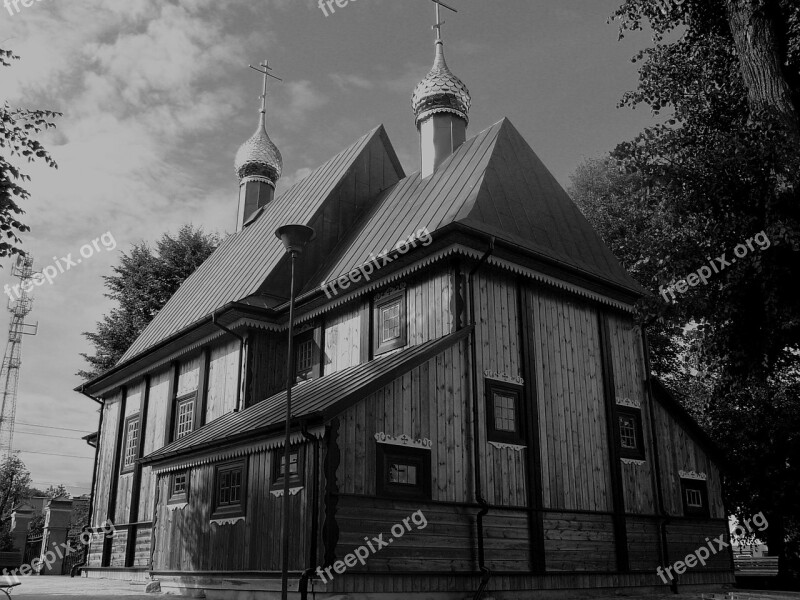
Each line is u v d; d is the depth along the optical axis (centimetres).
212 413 1683
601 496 1403
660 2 1545
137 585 1603
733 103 1525
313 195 1923
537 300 1424
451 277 1296
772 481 1831
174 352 1891
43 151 1164
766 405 1872
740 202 1293
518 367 1338
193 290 2230
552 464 1331
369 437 1092
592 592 1312
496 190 1482
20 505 4894
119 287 3319
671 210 1345
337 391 1148
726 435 1942
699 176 1287
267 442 1165
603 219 2552
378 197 1870
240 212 2552
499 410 1281
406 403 1152
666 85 1573
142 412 1992
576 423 1409
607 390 1497
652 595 1384
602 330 1541
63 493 6159
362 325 1458
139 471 1927
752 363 1384
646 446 1542
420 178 1755
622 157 1334
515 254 1345
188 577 1311
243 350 1625
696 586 1515
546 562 1253
